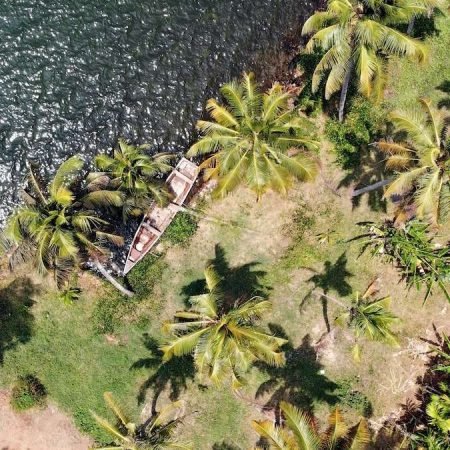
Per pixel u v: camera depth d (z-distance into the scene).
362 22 26.61
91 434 33.97
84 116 36.97
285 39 37.69
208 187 35.47
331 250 34.81
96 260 30.98
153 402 34.00
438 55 36.44
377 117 35.66
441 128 27.62
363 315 31.69
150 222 34.75
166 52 37.53
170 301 34.59
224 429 33.78
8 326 34.66
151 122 37.00
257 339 28.56
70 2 37.56
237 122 29.25
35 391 34.00
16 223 27.78
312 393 33.94
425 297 33.78
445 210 27.05
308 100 35.62
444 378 34.06
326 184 35.22
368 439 27.36
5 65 37.00
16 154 36.50
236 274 34.75
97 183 30.44
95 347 34.44
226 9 37.91
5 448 34.09
